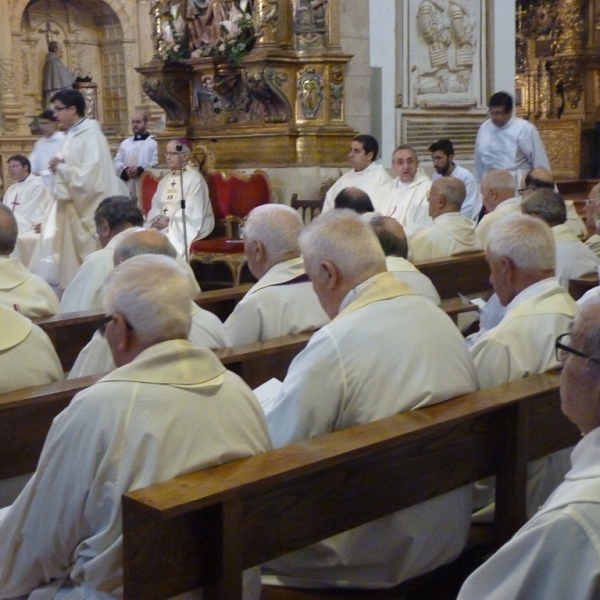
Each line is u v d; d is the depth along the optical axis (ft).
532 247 10.93
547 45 50.39
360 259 9.52
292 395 9.00
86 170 26.27
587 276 16.62
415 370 9.14
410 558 8.93
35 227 29.60
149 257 8.07
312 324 13.17
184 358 7.78
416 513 8.90
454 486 9.20
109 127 56.90
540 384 9.83
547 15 50.08
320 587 9.04
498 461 9.58
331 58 29.19
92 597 7.60
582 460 5.62
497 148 30.53
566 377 5.95
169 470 7.45
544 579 5.40
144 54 55.62
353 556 8.84
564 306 10.76
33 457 10.26
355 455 7.88
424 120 32.94
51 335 14.20
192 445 7.57
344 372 8.98
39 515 7.65
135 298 7.74
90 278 16.67
